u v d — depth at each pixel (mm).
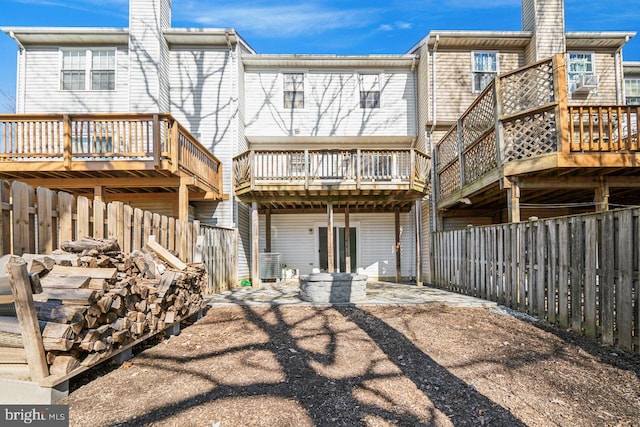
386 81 11156
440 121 10125
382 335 4180
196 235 6270
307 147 11438
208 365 3223
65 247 2928
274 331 4348
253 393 2658
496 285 5965
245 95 10961
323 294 6098
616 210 3547
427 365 3244
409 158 8477
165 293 3750
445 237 8359
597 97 10391
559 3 9898
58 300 2469
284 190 8391
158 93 9422
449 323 4688
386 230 11234
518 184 6434
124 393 2623
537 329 4352
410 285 9203
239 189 8789
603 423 2244
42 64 9961
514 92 6555
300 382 2869
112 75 10086
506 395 2643
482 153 7352
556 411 2400
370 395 2648
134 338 3289
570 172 6297
